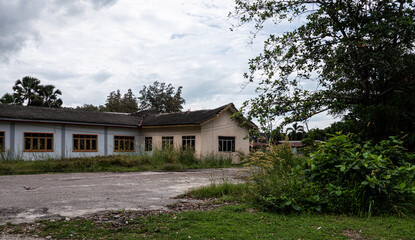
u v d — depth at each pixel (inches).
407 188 231.9
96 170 665.6
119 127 1021.8
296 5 429.1
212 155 908.6
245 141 1074.1
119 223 200.8
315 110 423.8
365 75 431.8
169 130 1016.2
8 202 281.1
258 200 252.8
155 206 261.9
